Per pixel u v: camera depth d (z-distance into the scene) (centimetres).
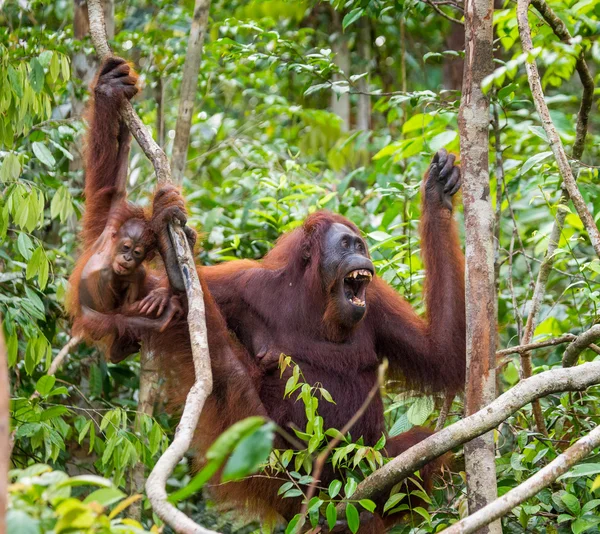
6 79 755
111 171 737
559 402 783
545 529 696
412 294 968
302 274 755
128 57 1280
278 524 850
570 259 950
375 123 1705
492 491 588
